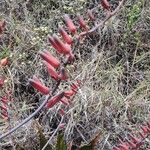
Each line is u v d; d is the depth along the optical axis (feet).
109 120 9.40
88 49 10.85
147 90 10.00
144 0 11.74
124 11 11.47
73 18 11.22
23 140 8.72
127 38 11.05
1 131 8.45
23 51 10.55
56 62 4.31
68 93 5.36
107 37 11.01
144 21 11.38
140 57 10.71
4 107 7.00
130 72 10.52
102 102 9.53
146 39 11.28
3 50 10.46
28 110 9.55
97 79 10.03
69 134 9.05
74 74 9.93
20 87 10.14
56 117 9.32
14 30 10.84
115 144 9.07
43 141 7.15
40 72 10.23
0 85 5.46
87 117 9.36
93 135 9.13
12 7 11.39
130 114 9.66
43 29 10.77
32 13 11.49
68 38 4.41
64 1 11.53
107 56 10.72
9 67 10.19
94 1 11.85
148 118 9.36
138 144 6.36
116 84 9.96
